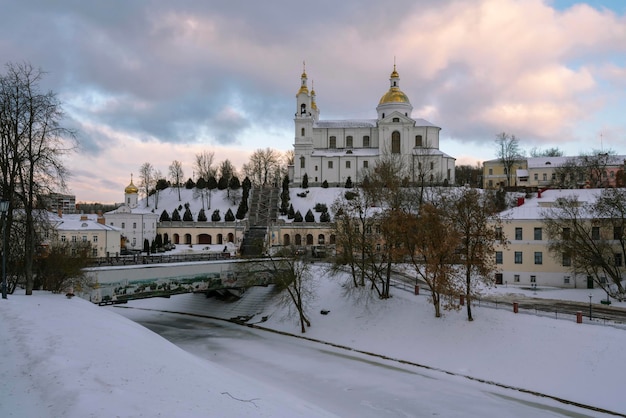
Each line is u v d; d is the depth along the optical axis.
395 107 164.88
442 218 59.44
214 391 26.19
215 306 82.81
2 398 20.20
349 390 44.56
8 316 34.56
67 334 30.77
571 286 72.19
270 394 32.22
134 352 29.73
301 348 59.34
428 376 47.94
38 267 55.69
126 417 19.23
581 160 158.25
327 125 174.75
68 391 21.09
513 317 53.72
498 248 75.69
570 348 46.19
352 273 70.56
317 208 137.75
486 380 45.91
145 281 64.12
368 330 60.66
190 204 151.25
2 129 46.25
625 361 42.62
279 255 71.25
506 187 148.00
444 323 56.09
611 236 70.31
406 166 147.00
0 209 43.06
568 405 40.09
